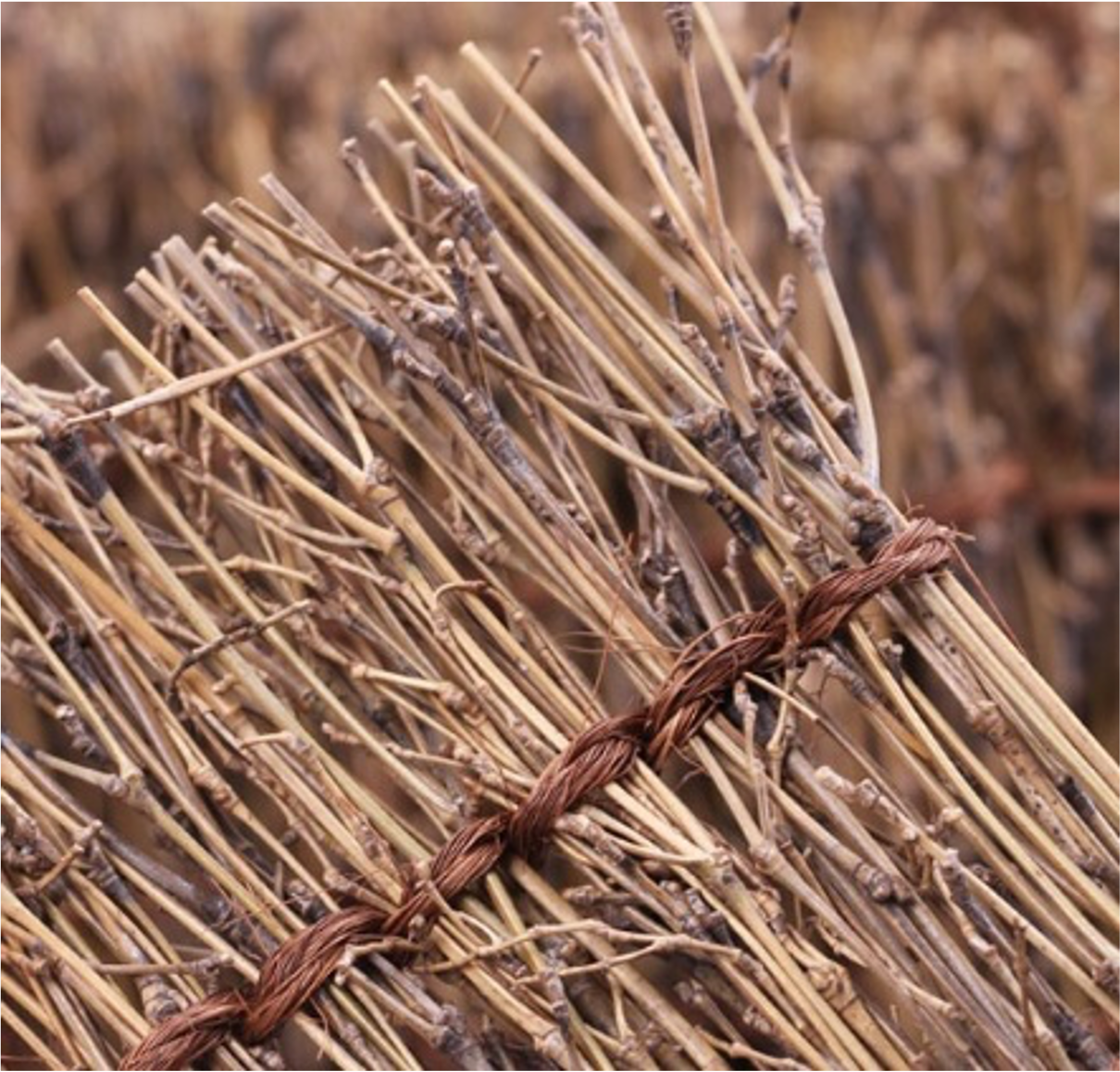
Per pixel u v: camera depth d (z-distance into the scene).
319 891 0.62
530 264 0.64
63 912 0.62
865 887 0.61
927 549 0.60
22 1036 0.62
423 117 0.65
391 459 0.64
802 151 0.86
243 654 0.64
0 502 0.62
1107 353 0.88
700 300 0.63
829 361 0.85
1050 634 0.86
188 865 0.63
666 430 0.62
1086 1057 0.61
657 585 0.63
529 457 0.64
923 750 0.61
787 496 0.61
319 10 0.97
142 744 0.62
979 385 0.89
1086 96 0.88
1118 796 0.60
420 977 0.62
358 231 0.84
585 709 0.62
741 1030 0.65
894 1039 0.61
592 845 0.61
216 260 0.64
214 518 0.65
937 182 0.87
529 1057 0.63
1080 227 0.87
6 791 0.62
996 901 0.60
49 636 0.62
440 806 0.62
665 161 0.65
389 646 0.63
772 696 0.62
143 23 0.99
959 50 0.91
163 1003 0.61
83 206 0.96
